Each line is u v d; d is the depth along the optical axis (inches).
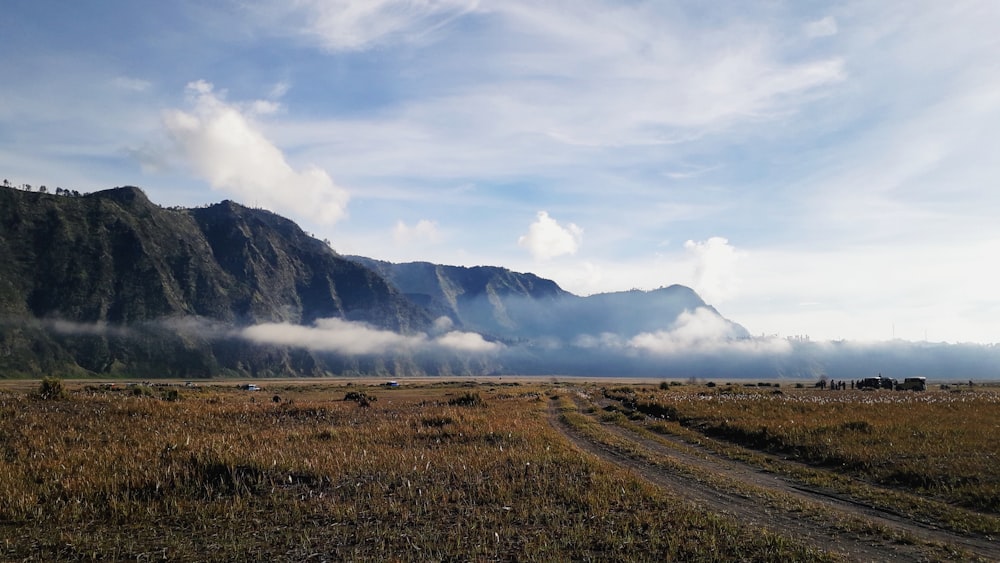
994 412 1518.2
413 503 590.2
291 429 1081.4
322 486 644.1
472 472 713.6
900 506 655.8
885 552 488.4
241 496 601.3
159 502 578.2
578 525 518.3
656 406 1868.8
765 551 464.8
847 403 1802.4
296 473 673.0
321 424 1206.9
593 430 1395.2
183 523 526.0
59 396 1291.8
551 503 593.3
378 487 637.9
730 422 1368.1
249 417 1248.2
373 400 2336.4
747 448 1144.8
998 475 745.0
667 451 1099.3
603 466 784.9
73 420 1002.7
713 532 508.7
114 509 550.6
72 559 446.9
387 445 933.2
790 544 486.6
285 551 462.9
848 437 1080.2
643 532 510.3
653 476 807.7
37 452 750.5
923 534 551.2
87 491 586.2
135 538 489.4
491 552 459.2
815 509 627.8
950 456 871.1
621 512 568.4
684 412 1667.1
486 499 605.0
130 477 628.1
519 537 494.6
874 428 1162.6
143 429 983.6
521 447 930.1
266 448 820.6
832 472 883.4
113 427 970.1
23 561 441.7
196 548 468.8
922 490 731.4
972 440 1006.4
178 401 1440.7
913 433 1102.4
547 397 2982.3
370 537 493.4
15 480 619.2
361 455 800.9
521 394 3201.3
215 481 636.1
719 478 805.2
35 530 504.4
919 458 876.0
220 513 550.9
